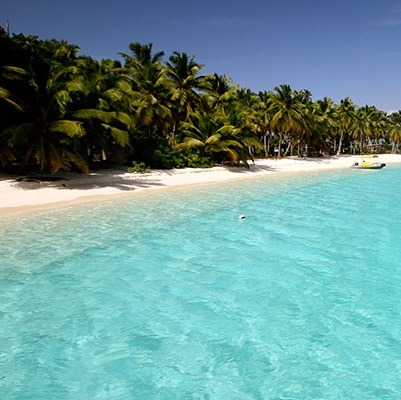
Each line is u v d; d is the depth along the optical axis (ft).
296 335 23.88
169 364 20.90
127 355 21.74
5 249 38.88
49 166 76.79
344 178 119.34
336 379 19.60
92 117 78.84
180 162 117.60
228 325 25.09
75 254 38.22
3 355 21.58
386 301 28.50
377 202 70.79
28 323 25.11
